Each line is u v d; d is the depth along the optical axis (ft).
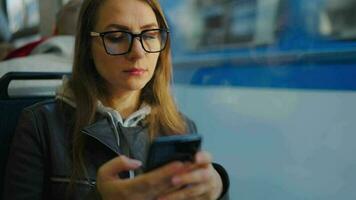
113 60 2.80
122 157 1.99
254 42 4.67
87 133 2.91
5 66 4.42
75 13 5.36
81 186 2.87
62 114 3.08
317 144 4.07
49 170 2.97
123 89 3.07
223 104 5.16
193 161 1.82
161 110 3.37
